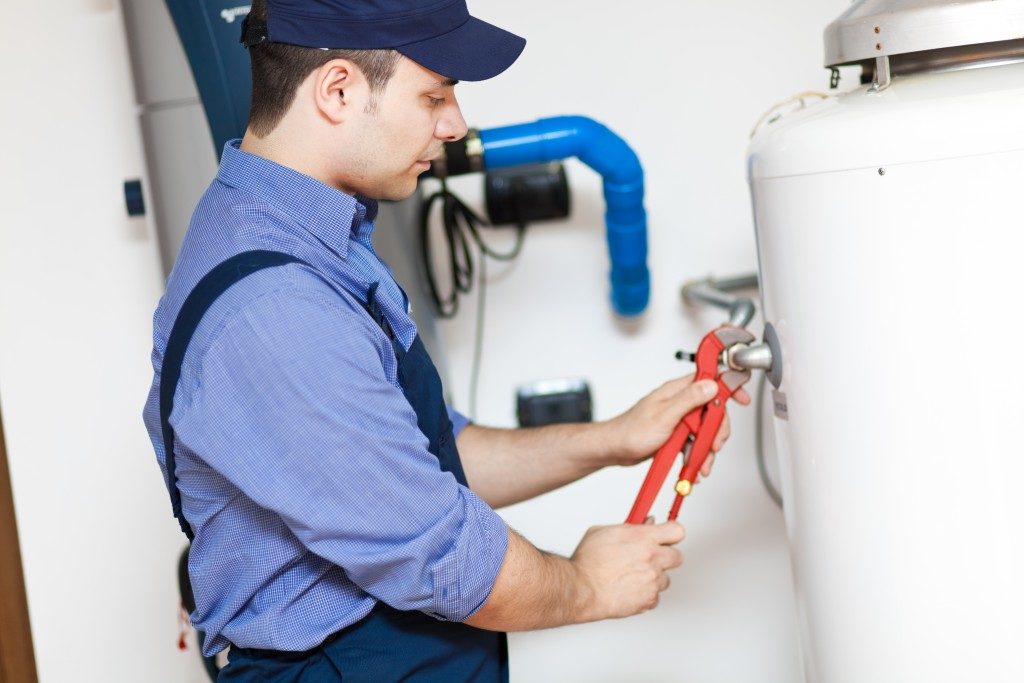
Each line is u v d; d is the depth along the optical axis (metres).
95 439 1.86
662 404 1.19
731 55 1.69
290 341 0.86
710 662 1.84
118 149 1.77
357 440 0.87
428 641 1.01
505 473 1.28
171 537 1.89
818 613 1.13
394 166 0.98
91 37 1.74
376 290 1.02
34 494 1.87
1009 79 0.95
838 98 1.11
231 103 1.41
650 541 1.09
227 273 0.89
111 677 1.93
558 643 1.85
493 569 0.93
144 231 1.79
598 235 1.75
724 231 1.74
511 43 0.99
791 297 1.04
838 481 1.04
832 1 1.67
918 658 1.03
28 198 1.78
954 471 0.97
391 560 0.89
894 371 0.97
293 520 0.88
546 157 1.50
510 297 1.78
